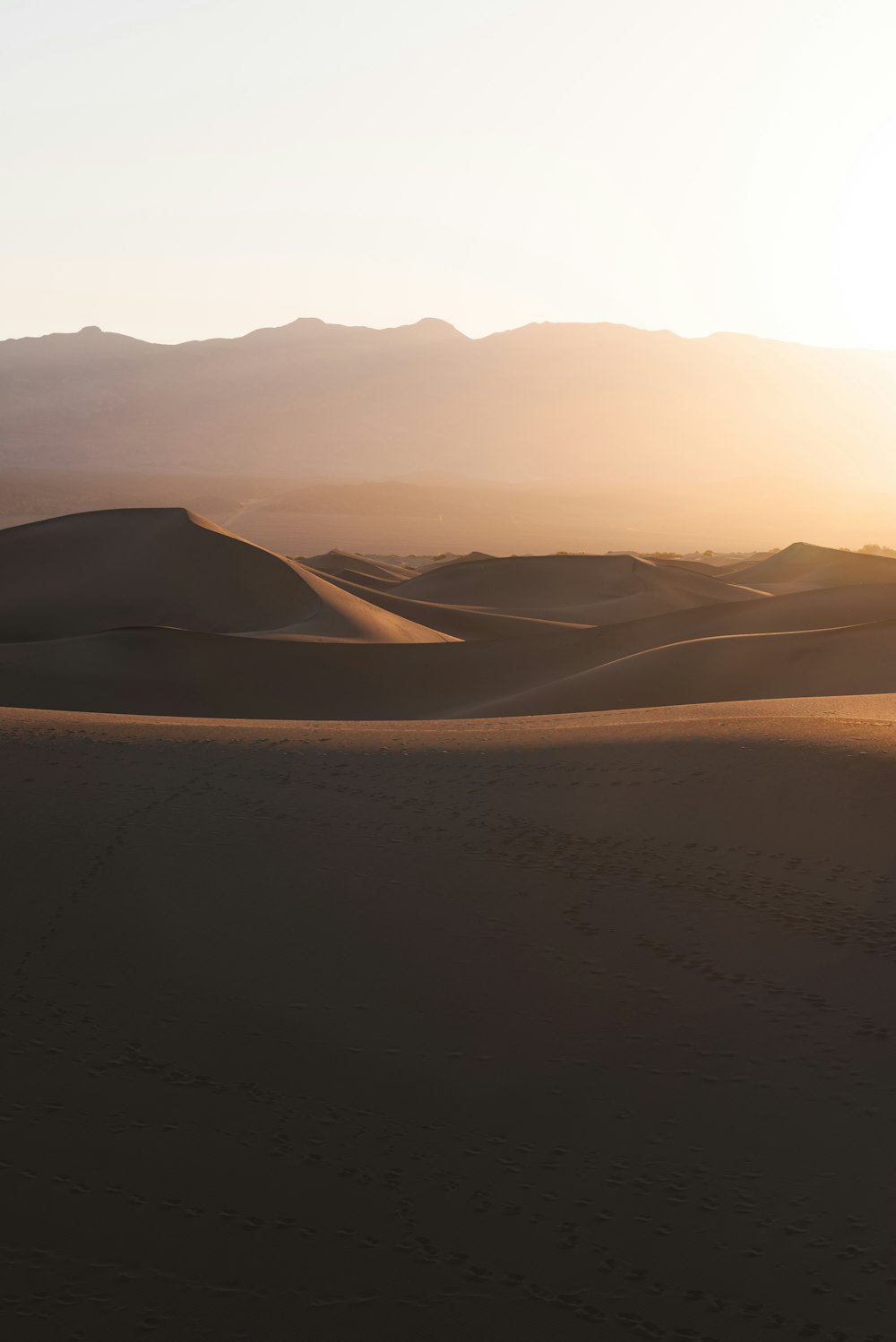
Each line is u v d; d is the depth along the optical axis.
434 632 55.69
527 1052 7.95
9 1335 5.69
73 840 10.34
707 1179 6.86
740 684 27.91
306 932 9.19
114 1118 7.18
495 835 10.82
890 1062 7.66
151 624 51.53
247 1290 6.07
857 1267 6.20
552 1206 6.70
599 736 13.82
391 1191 6.79
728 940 9.09
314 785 12.01
